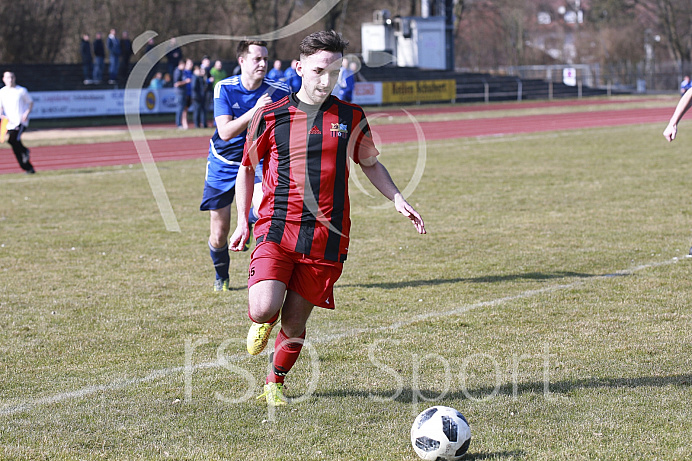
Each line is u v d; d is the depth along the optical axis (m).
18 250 19.23
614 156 38.31
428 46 106.06
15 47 85.38
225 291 15.32
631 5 142.50
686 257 17.38
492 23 160.25
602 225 21.45
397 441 8.37
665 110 76.75
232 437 8.52
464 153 41.62
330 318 13.27
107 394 9.88
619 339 11.80
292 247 9.06
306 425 8.85
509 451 8.05
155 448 8.23
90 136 55.84
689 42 149.62
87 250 19.23
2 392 9.96
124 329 12.77
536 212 23.75
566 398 9.50
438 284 15.55
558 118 68.75
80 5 93.44
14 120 34.56
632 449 8.03
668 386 9.81
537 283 15.45
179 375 10.62
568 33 177.88
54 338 12.29
